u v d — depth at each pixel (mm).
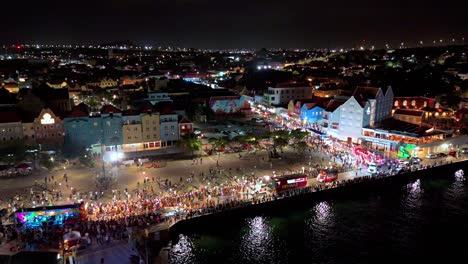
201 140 154250
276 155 136125
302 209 105500
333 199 110875
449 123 167125
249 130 175125
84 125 137750
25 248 73812
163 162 128000
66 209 84062
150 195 99812
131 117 143125
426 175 127438
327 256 82750
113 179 111875
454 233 92312
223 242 88312
